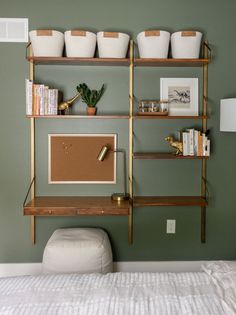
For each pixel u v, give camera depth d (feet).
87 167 9.12
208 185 9.27
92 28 8.84
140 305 4.54
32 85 8.16
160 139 9.11
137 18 8.86
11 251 9.16
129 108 9.00
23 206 8.55
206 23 8.92
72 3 8.78
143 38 8.21
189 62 8.41
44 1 8.74
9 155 8.99
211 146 9.18
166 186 9.23
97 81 8.93
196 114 9.03
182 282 5.29
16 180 9.04
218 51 8.98
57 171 9.10
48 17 8.77
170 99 9.00
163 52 8.30
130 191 9.06
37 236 9.18
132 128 8.98
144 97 8.98
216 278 5.31
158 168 9.18
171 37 8.46
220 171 9.25
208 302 4.62
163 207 9.27
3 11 8.70
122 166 9.14
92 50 8.31
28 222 9.14
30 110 8.20
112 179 9.15
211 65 9.00
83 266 7.80
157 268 9.32
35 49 8.17
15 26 8.73
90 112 8.53
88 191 9.18
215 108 9.09
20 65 8.81
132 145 9.03
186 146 8.45
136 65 8.84
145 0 8.84
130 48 8.55
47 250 7.85
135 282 5.30
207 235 9.36
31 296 4.81
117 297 4.76
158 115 8.36
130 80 8.83
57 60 8.26
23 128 8.96
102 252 7.92
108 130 9.07
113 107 9.00
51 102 8.23
